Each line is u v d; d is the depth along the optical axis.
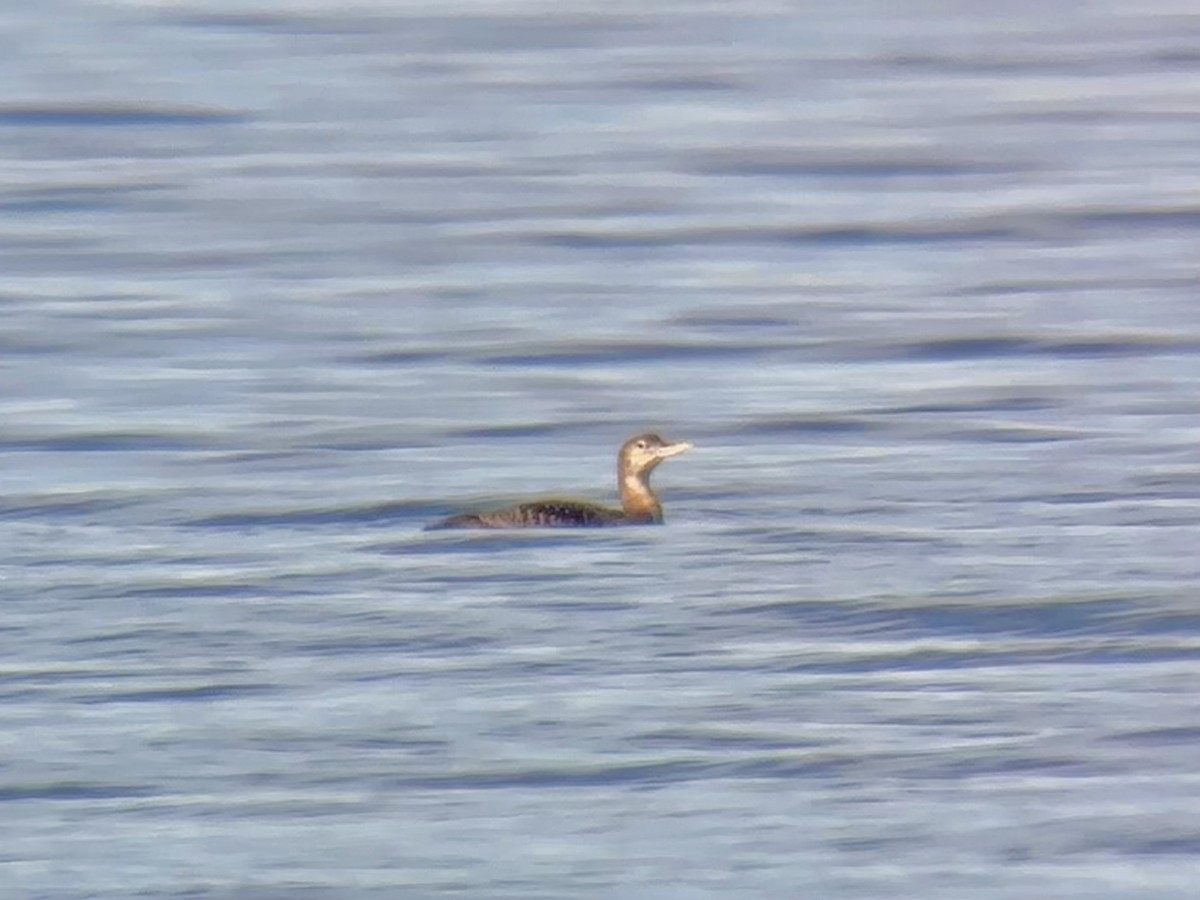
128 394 84.38
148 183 122.56
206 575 64.38
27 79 147.50
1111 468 74.00
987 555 65.69
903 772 51.81
